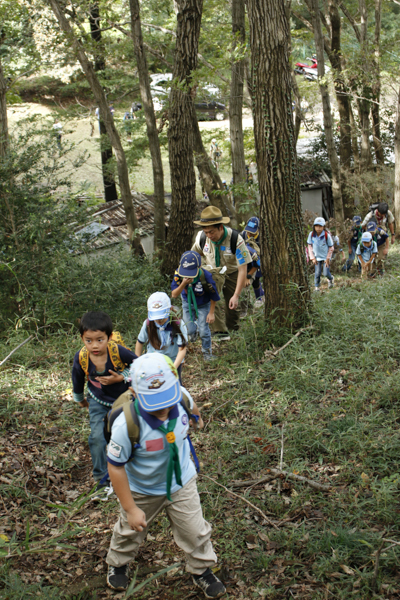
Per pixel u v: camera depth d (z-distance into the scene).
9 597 2.87
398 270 10.04
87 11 12.04
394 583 2.82
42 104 22.50
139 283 8.46
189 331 6.73
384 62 15.12
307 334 6.18
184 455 2.80
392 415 4.46
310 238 10.78
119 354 3.72
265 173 6.18
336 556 3.00
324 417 4.66
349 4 19.27
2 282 7.64
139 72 11.29
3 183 7.75
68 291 7.73
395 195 16.36
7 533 3.54
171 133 10.62
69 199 8.16
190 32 9.97
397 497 3.51
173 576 3.15
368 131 18.67
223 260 6.67
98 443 3.94
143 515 2.57
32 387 5.84
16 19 11.41
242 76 12.58
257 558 3.13
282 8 5.84
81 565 3.29
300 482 3.83
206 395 5.61
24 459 4.44
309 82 16.41
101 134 16.02
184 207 10.91
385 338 5.95
